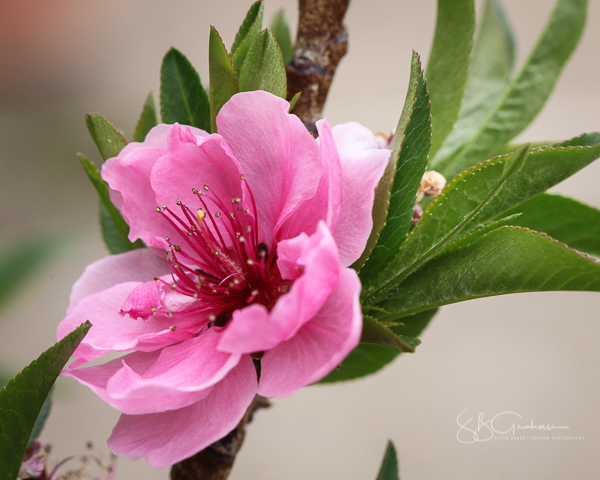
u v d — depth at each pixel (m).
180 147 0.23
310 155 0.23
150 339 0.23
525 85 0.26
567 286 0.22
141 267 0.24
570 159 0.23
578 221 0.25
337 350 0.22
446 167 0.26
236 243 0.24
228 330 0.22
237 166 0.23
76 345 0.22
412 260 0.23
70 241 0.34
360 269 0.23
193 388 0.22
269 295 0.24
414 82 0.23
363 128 0.23
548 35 0.26
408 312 0.23
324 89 0.25
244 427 0.25
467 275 0.23
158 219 0.24
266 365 0.22
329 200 0.22
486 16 0.27
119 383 0.22
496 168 0.23
